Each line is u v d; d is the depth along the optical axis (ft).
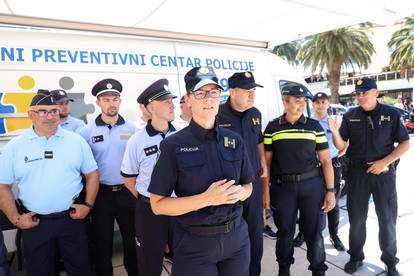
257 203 8.66
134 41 11.21
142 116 10.63
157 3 9.41
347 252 10.44
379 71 124.26
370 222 13.80
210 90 5.30
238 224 5.69
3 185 7.56
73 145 7.93
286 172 8.88
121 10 9.73
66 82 9.89
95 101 10.22
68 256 8.03
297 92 8.57
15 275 10.29
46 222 7.63
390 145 9.40
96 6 9.31
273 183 9.35
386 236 9.46
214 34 12.84
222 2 9.70
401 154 9.07
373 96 9.27
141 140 7.89
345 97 122.42
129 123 9.33
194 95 5.31
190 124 5.58
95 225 8.93
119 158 8.91
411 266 10.14
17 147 7.55
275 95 14.26
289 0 9.87
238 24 11.87
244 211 8.55
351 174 9.95
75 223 7.99
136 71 10.95
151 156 7.79
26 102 9.43
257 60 14.08
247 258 5.85
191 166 5.29
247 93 8.33
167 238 8.02
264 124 13.74
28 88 9.44
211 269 5.51
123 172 8.05
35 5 9.01
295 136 8.70
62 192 7.69
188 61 12.11
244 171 6.02
